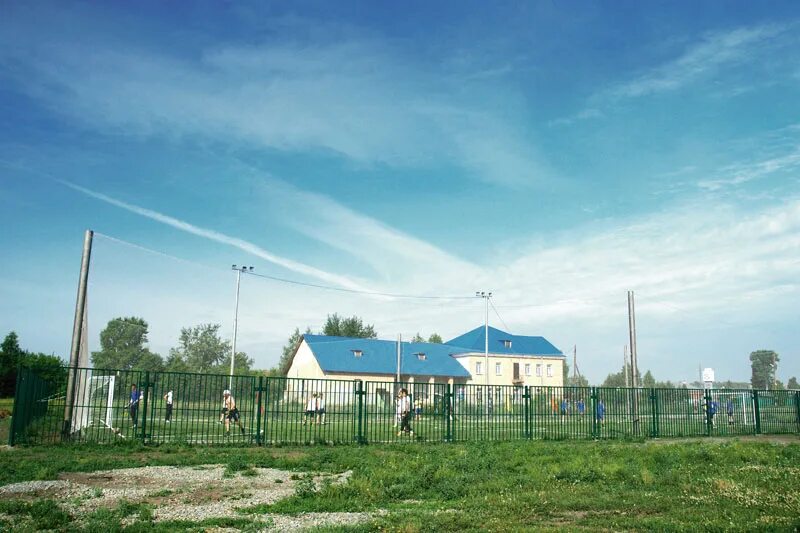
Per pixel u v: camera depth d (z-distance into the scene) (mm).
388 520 9883
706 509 10914
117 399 23172
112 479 13773
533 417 25000
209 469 15570
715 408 28484
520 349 86938
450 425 23516
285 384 22328
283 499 11742
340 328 112625
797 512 10492
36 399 21391
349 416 22641
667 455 17172
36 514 9875
